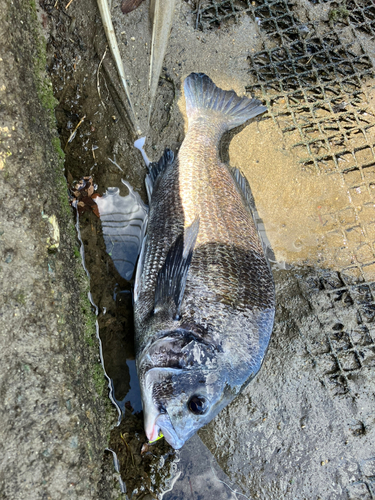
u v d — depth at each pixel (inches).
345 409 21.8
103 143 23.0
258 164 23.7
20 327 17.0
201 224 20.7
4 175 17.5
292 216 23.4
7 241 17.2
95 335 20.8
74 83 22.9
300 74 24.3
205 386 19.2
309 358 22.2
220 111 23.2
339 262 23.1
